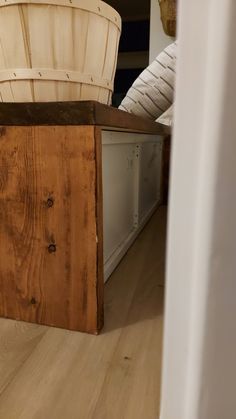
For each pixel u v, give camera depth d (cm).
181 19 24
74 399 48
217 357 29
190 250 28
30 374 53
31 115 58
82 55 61
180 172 27
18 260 67
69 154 58
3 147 61
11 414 45
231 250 26
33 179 61
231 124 24
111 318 70
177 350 31
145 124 95
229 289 27
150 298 79
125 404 47
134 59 320
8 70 60
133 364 56
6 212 65
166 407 34
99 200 60
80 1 56
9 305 70
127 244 109
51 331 66
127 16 308
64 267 64
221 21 22
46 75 59
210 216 26
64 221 62
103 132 76
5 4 55
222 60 23
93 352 59
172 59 132
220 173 25
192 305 29
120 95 296
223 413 31
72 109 55
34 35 57
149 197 155
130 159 110
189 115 26
